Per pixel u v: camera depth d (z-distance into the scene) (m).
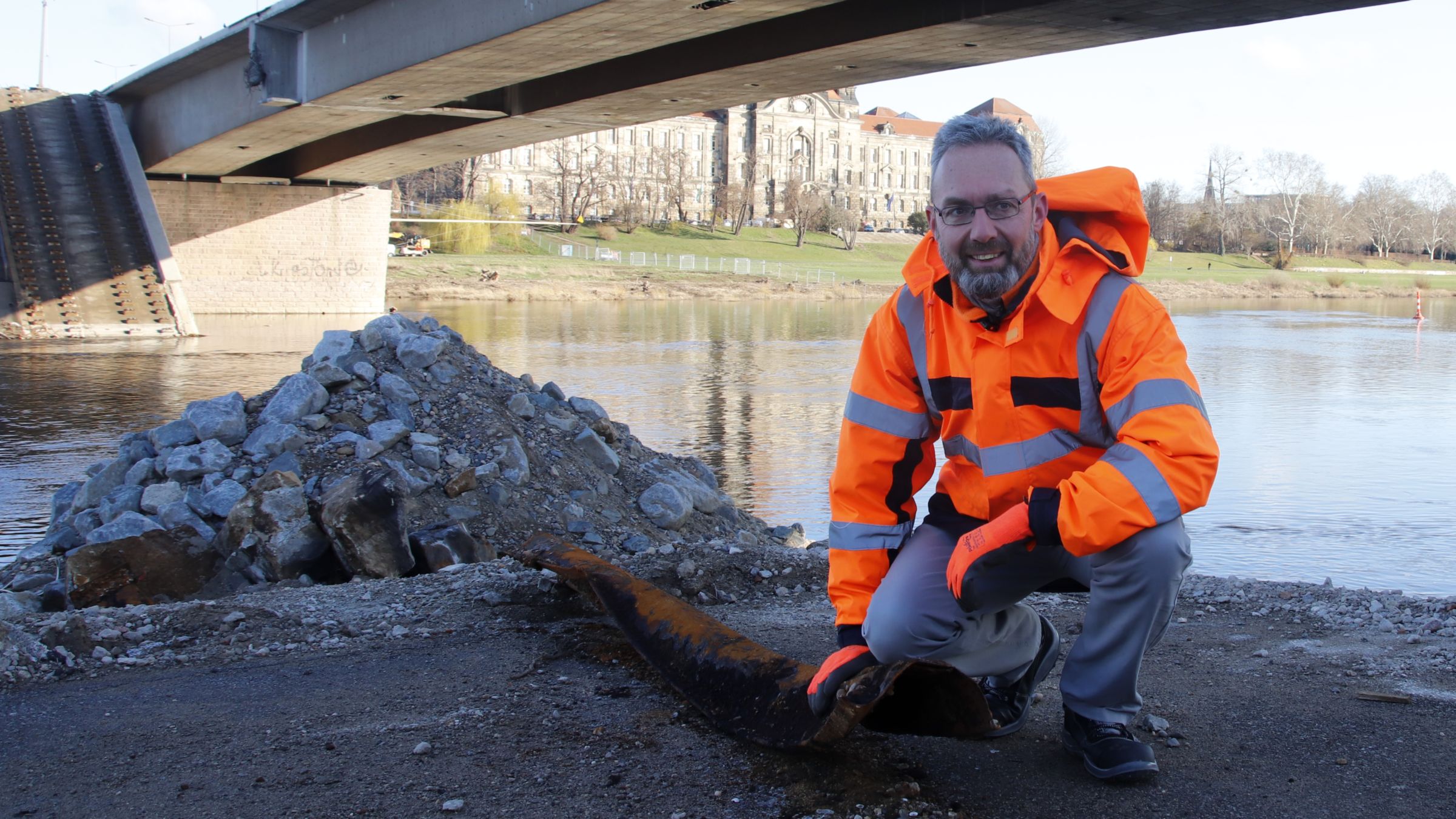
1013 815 2.66
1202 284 96.06
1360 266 135.12
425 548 6.38
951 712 2.51
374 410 8.20
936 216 2.56
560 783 2.89
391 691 3.70
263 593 5.40
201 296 51.91
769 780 2.86
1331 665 3.84
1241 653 4.04
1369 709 3.38
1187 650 4.11
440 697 3.62
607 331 42.06
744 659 3.37
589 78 30.22
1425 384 25.61
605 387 23.86
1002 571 2.78
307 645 4.30
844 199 144.88
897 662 2.48
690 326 45.56
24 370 26.33
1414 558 9.82
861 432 2.87
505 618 4.55
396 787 2.89
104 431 17.25
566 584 4.70
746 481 13.57
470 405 8.37
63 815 2.78
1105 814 2.66
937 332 2.73
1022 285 2.57
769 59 24.80
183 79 40.59
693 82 27.69
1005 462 2.70
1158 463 2.42
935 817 2.63
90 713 3.56
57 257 39.16
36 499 12.08
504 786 2.88
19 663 4.00
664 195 131.38
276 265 53.50
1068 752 3.02
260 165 52.09
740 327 45.31
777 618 4.68
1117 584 2.60
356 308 55.50
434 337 8.99
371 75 28.12
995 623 2.92
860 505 2.89
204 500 7.13
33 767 3.11
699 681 3.42
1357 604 4.64
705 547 5.43
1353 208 145.38
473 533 7.23
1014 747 3.10
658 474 8.77
